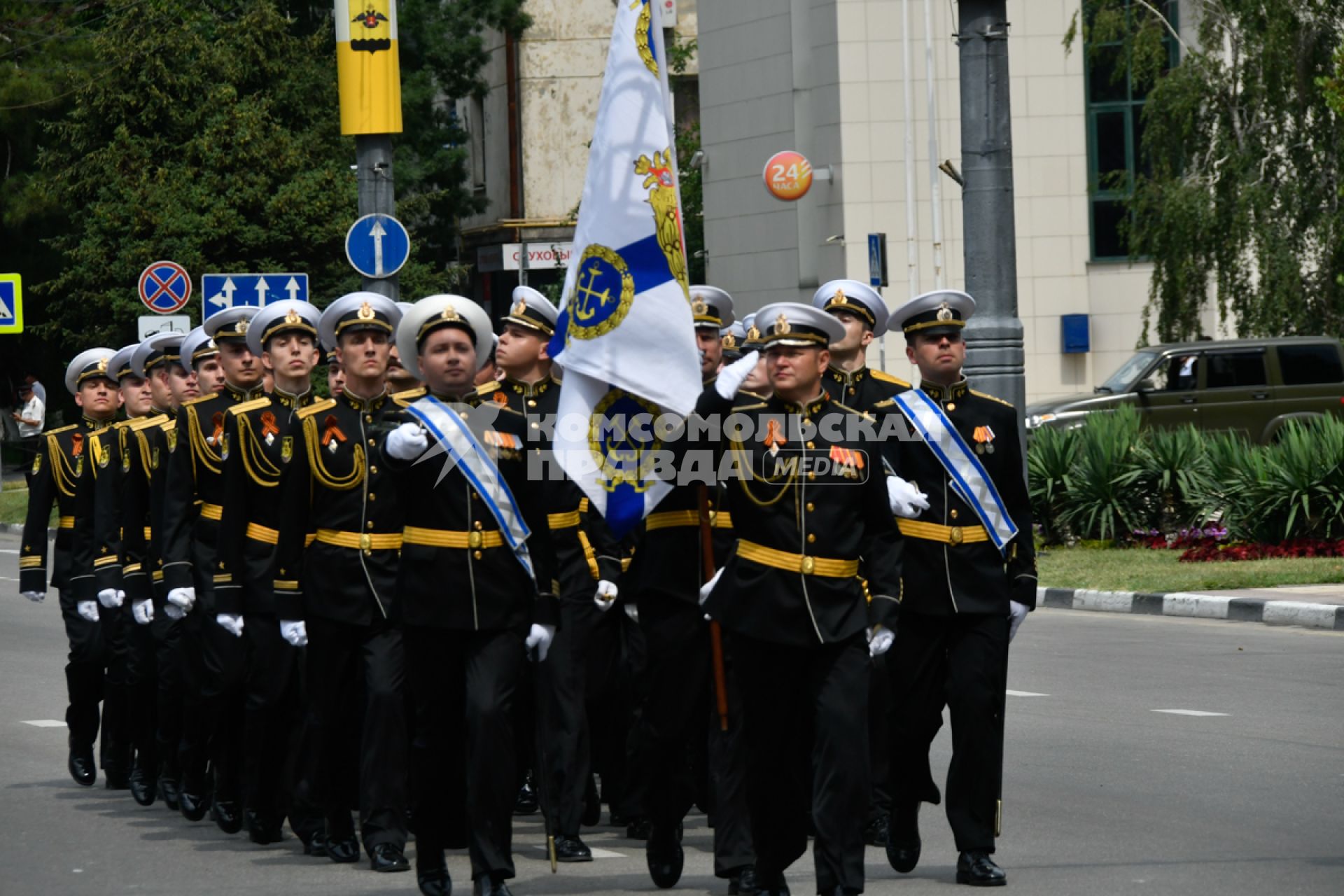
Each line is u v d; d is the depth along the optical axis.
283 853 26.27
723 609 21.31
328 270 84.38
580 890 23.70
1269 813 27.25
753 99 113.56
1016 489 23.88
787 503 21.11
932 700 23.59
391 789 24.53
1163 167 90.75
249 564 26.31
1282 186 87.69
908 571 23.36
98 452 31.53
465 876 24.62
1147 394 77.88
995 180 47.81
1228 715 35.78
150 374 32.09
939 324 23.84
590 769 27.12
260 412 26.42
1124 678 40.59
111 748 31.73
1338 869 23.70
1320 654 43.38
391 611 22.48
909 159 103.50
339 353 25.30
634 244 24.83
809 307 21.56
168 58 84.00
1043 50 109.31
